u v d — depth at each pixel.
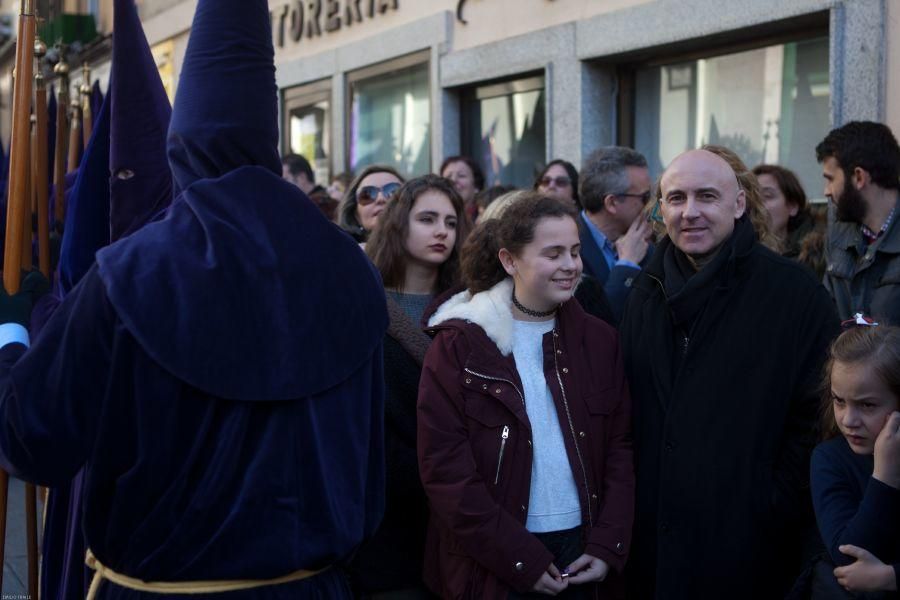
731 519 2.35
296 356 1.62
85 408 1.55
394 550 2.57
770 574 2.38
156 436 1.54
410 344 2.60
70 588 2.07
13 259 2.08
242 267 1.60
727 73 5.81
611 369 2.53
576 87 6.41
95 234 2.43
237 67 1.70
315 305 1.66
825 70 5.22
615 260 3.90
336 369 1.68
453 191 3.09
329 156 9.62
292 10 9.96
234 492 1.58
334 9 9.20
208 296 1.56
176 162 1.75
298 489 1.63
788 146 5.46
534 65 6.76
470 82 7.43
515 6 6.95
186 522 1.55
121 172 2.13
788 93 5.44
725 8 5.35
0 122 18.34
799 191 4.21
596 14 6.26
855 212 3.29
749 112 5.69
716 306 2.41
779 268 2.45
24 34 2.28
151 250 1.58
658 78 6.29
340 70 9.15
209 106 1.70
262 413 1.61
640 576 2.53
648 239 3.51
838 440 2.30
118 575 1.63
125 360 1.54
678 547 2.38
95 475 1.57
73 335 1.55
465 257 2.66
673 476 2.40
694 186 2.42
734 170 2.80
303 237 1.68
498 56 7.07
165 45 12.21
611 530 2.39
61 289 2.48
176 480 1.56
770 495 2.35
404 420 2.56
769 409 2.37
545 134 7.04
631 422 2.55
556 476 2.42
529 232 2.45
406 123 8.41
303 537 1.62
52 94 3.95
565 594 2.37
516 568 2.27
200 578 1.57
